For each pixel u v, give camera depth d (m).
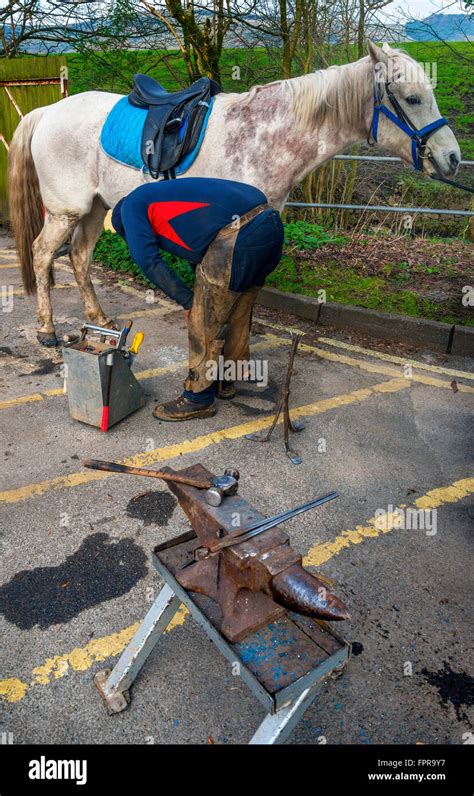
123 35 7.36
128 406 3.83
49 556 2.71
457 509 3.16
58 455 3.46
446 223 8.62
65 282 6.48
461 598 2.58
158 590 2.55
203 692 2.14
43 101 7.52
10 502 3.05
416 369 4.78
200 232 3.17
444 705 2.13
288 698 1.54
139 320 5.51
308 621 1.74
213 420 3.92
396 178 9.12
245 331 3.91
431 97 3.94
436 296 5.75
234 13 6.50
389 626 2.43
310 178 7.71
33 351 4.74
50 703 2.08
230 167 3.99
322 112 3.88
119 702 2.06
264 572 1.55
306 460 3.52
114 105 4.25
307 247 6.85
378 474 3.42
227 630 1.66
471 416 4.09
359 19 6.94
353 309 5.38
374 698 2.15
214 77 6.86
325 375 4.61
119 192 4.25
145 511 3.03
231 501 1.75
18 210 4.60
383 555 2.81
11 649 2.26
